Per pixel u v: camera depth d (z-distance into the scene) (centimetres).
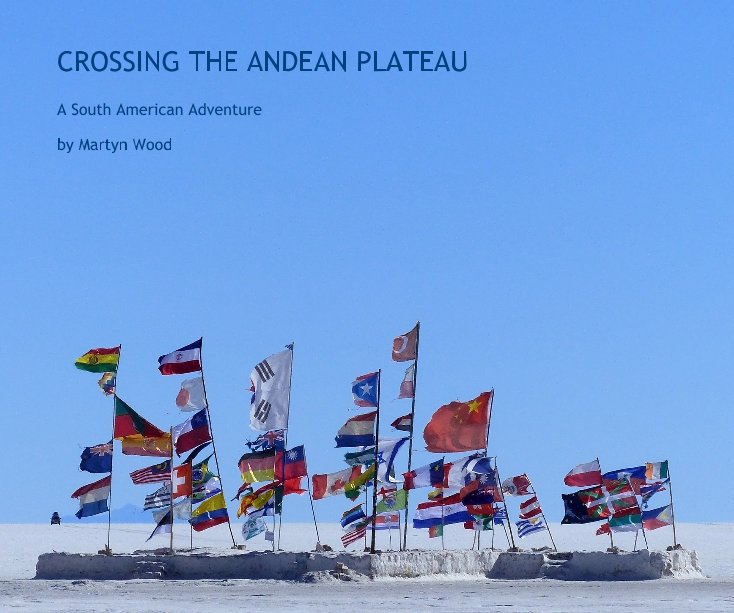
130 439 5981
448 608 4556
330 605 4666
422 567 5950
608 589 5534
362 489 5959
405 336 6100
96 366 5994
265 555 5900
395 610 4469
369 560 5803
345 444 5950
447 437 6109
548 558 6212
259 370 5988
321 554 5838
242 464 5981
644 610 4509
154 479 5969
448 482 6062
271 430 5966
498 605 4700
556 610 4488
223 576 5869
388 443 5978
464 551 6162
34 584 5653
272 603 4741
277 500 5956
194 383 5988
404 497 6047
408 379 6081
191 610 4425
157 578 5812
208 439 5994
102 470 6012
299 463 6016
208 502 6022
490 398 6131
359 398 5947
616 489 6247
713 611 4462
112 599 4931
